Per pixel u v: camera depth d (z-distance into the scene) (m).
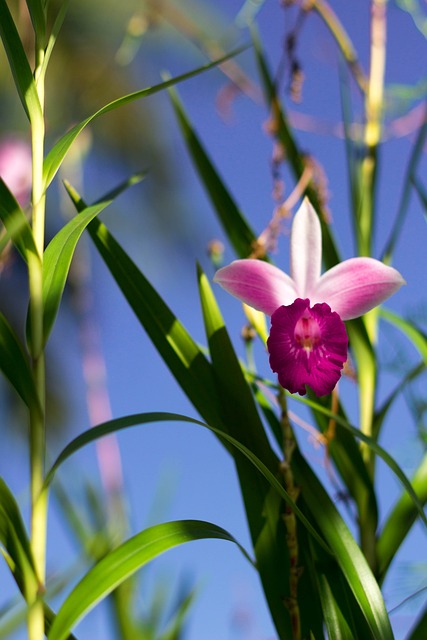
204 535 0.94
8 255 1.13
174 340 1.00
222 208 1.07
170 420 0.94
